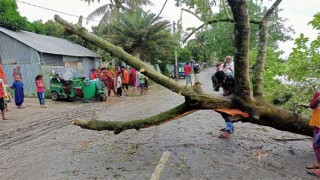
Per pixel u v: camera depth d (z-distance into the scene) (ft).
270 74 36.73
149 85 88.74
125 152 18.44
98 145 20.22
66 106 42.63
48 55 65.62
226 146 19.11
